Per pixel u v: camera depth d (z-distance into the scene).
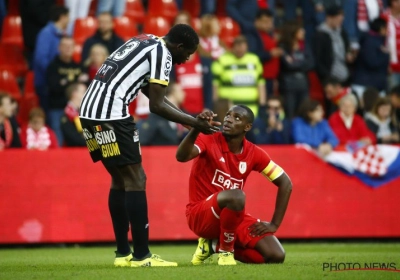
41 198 36.72
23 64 49.00
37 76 44.97
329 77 48.34
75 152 37.03
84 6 50.09
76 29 49.25
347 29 53.41
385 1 55.97
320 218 38.38
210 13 51.88
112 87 22.12
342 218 38.53
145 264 22.33
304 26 52.97
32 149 36.88
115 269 21.72
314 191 38.38
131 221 22.42
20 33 49.16
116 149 22.17
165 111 21.72
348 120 42.31
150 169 37.28
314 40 49.25
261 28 48.81
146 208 22.53
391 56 51.88
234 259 23.78
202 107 44.78
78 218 36.84
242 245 23.30
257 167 23.31
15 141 38.84
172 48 22.61
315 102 41.12
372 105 44.66
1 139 38.44
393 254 30.20
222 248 22.50
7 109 38.56
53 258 29.31
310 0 53.38
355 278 19.38
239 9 51.25
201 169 22.91
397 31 51.91
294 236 38.12
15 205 36.53
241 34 48.56
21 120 44.94
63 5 49.66
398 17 52.31
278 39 49.88
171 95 40.59
